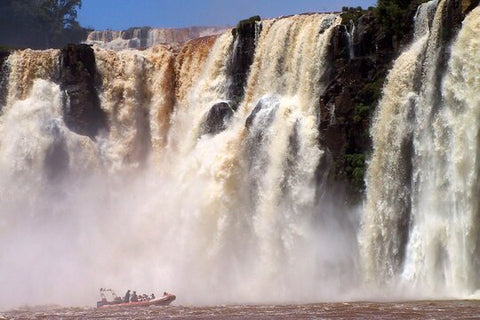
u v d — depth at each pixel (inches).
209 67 5187.0
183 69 5344.5
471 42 3646.7
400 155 3946.9
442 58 3777.1
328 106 4343.0
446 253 3671.3
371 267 4005.9
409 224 3880.4
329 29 4522.6
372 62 4284.0
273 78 4771.2
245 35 5004.9
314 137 4407.0
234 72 5039.4
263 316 3107.8
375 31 4355.3
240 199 4606.3
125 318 3255.4
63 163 5251.0
